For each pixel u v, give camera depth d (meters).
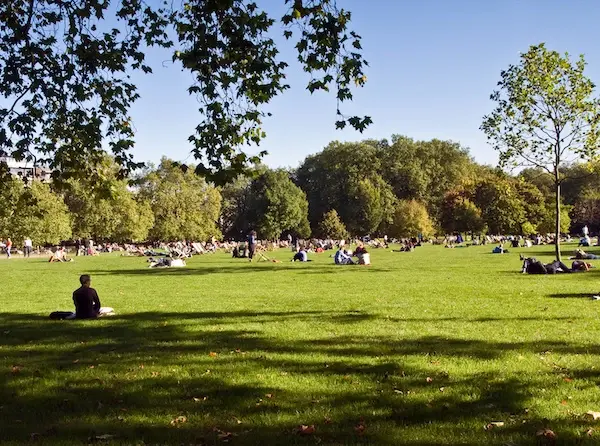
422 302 15.95
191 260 47.19
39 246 72.44
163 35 12.14
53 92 11.15
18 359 9.59
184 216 93.75
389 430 5.95
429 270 29.14
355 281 23.25
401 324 12.38
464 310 14.27
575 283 20.25
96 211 76.56
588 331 11.14
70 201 76.56
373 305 15.49
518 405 6.67
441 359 8.99
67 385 7.96
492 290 18.72
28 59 11.16
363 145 118.12
